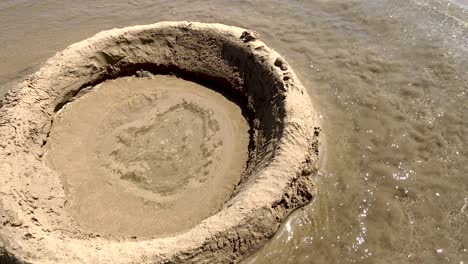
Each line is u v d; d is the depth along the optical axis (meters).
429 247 0.94
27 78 1.29
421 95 1.29
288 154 1.00
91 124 1.27
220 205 1.04
